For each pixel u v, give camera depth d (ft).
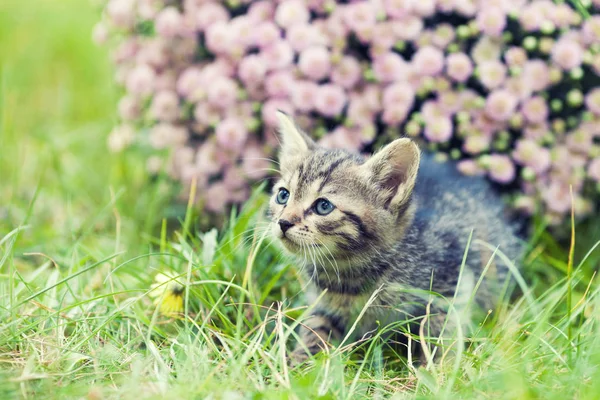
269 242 13.37
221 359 10.48
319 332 12.48
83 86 24.35
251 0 15.61
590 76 14.69
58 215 17.20
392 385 10.23
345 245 11.72
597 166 14.57
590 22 14.19
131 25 16.90
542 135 14.55
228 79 15.10
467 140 14.56
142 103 16.79
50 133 20.17
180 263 12.87
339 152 12.70
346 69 14.56
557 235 15.43
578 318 12.23
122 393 9.24
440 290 12.06
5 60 24.08
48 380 9.46
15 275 12.71
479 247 12.94
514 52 14.34
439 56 14.19
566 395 8.99
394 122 14.42
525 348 10.39
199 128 16.06
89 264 13.79
